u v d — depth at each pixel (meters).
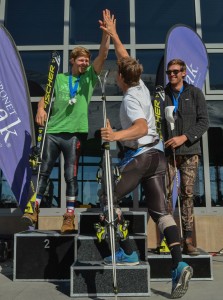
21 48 4.66
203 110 2.99
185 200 2.96
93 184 4.35
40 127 3.21
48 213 4.20
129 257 2.46
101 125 4.50
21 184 3.79
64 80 3.20
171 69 3.08
